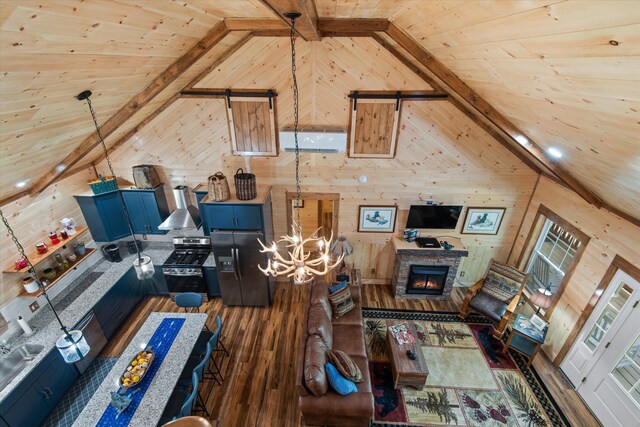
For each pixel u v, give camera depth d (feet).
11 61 5.47
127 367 11.45
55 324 13.87
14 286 13.30
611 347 12.26
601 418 12.54
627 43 4.24
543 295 15.02
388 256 19.75
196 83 15.39
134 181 17.04
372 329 17.13
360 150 16.69
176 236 19.13
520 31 5.82
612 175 9.86
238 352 15.75
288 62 14.84
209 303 18.92
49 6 4.73
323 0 9.05
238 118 16.14
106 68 8.30
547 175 16.26
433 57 11.53
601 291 12.82
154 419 9.87
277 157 17.11
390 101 15.47
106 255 17.94
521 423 12.73
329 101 15.58
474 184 17.51
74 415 12.90
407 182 17.56
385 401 13.46
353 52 14.52
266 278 17.60
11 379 12.10
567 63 5.81
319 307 14.51
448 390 13.96
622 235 12.07
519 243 18.54
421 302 19.20
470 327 17.40
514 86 8.65
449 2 6.42
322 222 26.58
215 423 12.67
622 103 5.83
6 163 9.74
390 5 8.83
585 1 3.97
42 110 8.10
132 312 18.16
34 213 13.97
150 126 16.53
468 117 15.81
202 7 8.45
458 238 18.95
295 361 15.30
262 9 9.66
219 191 15.49
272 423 12.67
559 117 8.53
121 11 6.20
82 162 16.22
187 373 12.77
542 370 14.98
